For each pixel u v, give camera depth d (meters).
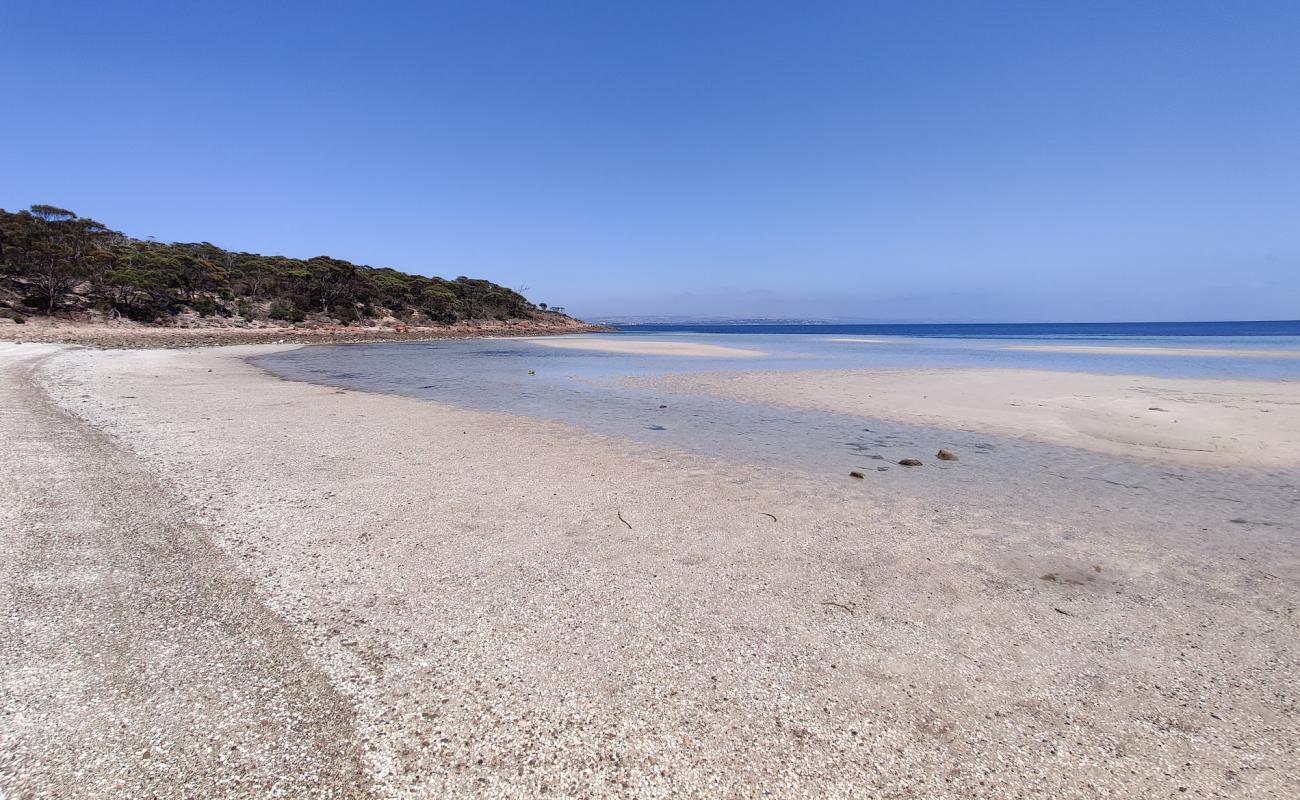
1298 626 3.83
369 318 64.00
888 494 6.82
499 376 21.61
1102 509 6.30
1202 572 4.70
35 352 24.50
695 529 5.52
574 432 10.47
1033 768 2.57
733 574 4.52
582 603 3.98
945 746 2.69
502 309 88.31
